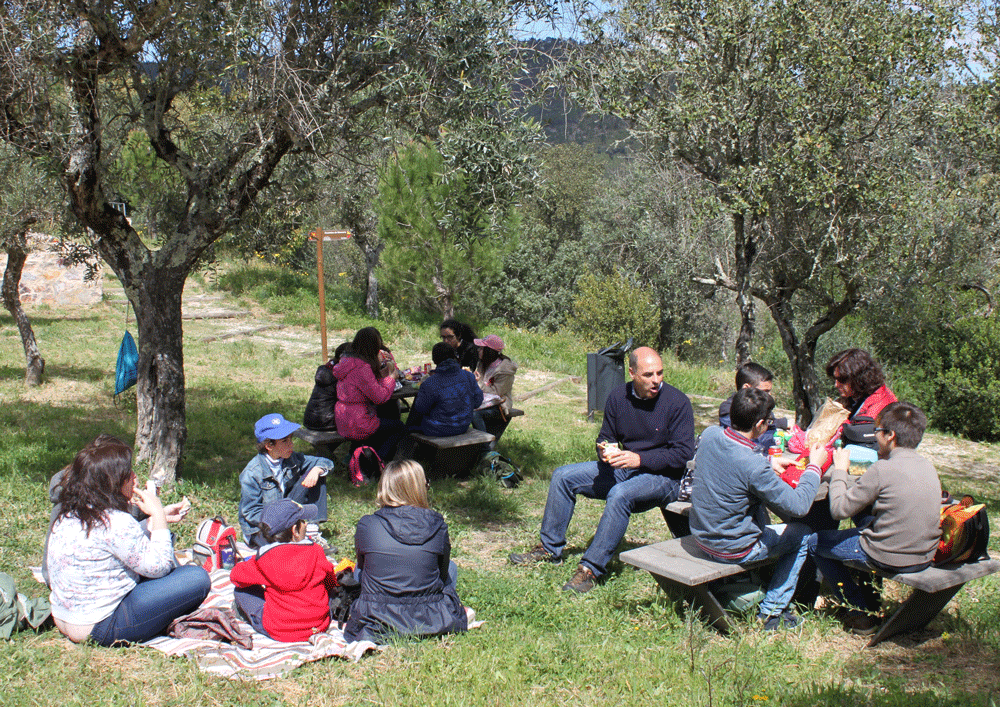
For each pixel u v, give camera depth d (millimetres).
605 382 12195
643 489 5055
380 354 8250
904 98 8977
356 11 5594
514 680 3629
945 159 10172
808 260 10023
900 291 10000
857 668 3854
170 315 6746
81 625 3764
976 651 4023
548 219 43031
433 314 24031
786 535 4395
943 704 3377
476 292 23047
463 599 4742
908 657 4000
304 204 6793
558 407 13516
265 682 3559
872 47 8703
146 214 7406
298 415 10578
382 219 19766
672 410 5125
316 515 5684
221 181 6348
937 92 9328
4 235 9703
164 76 6172
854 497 4055
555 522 5480
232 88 5605
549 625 4426
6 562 4816
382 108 5738
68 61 5551
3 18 5145
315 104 5438
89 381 11906
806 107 8820
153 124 6328
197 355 15023
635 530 6547
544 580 5145
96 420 9469
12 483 6340
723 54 9695
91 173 5949
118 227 6469
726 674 3744
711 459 4238
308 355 16141
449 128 5535
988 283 13625
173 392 6812
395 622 4035
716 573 4121
